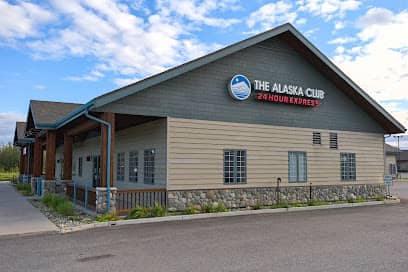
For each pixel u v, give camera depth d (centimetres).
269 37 1382
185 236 834
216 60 1311
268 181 1401
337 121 1625
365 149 1716
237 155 1335
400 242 782
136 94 1147
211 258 644
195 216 1113
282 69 1470
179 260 631
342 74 1543
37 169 1966
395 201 1673
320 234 866
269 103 1428
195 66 1216
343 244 759
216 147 1288
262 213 1247
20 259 643
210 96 1288
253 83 1387
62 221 1016
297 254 673
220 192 1286
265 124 1410
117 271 570
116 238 812
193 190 1231
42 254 675
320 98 1541
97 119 1096
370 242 780
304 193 1497
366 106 1683
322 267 591
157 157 1263
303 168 1505
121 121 1352
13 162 4903
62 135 1917
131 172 1509
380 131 1783
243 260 631
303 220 1086
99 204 1076
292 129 1481
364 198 1684
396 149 5200
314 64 1551
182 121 1226
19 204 1427
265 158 1401
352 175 1659
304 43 1454
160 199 1196
